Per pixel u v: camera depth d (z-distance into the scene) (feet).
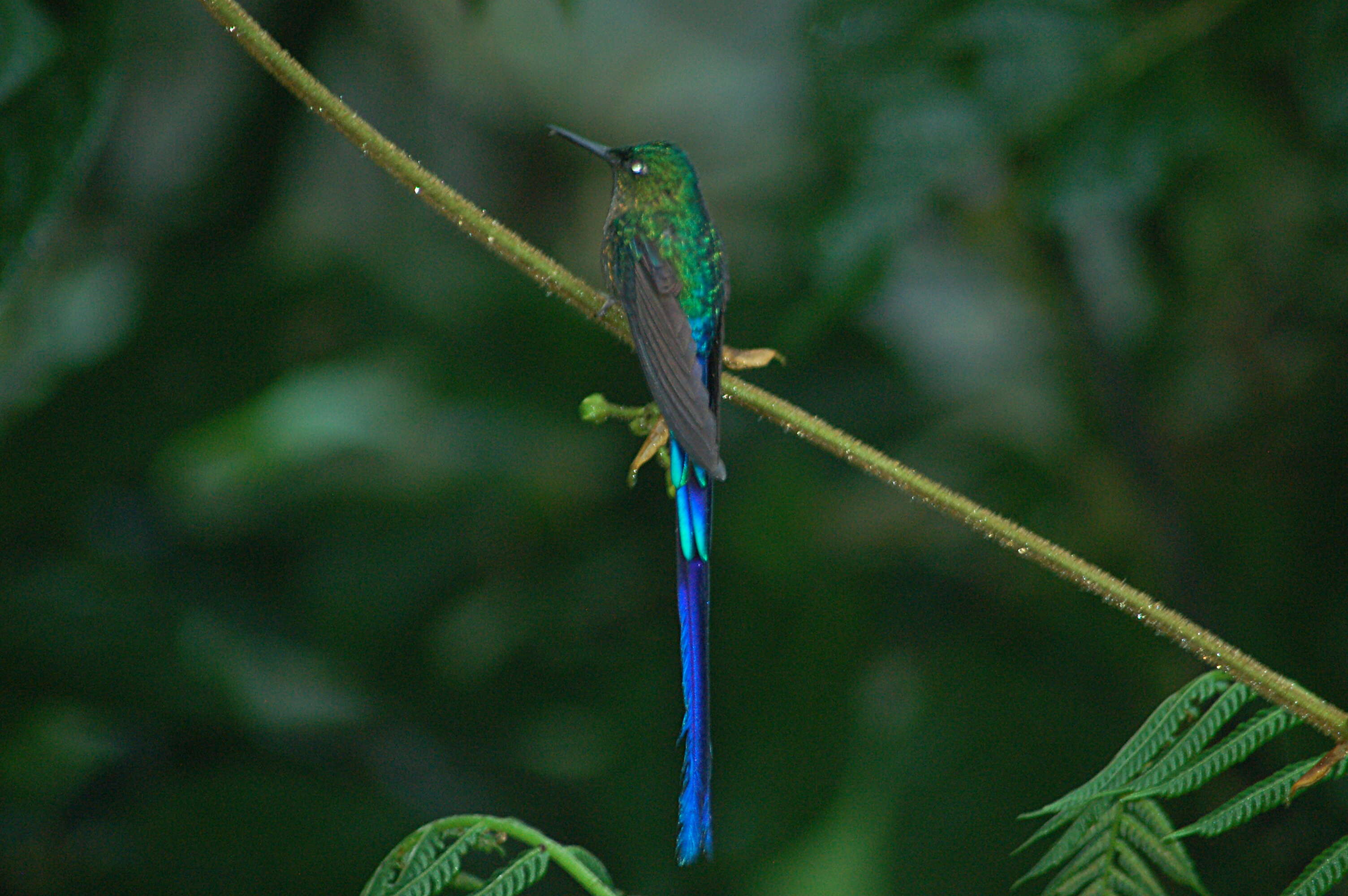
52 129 17.71
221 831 31.14
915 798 31.94
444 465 38.14
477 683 35.91
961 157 23.84
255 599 36.11
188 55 45.96
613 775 32.60
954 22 24.08
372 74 49.49
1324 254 33.37
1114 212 24.50
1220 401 35.37
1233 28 24.29
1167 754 13.32
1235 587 32.53
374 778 32.55
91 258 40.04
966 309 44.11
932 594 35.55
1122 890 13.70
